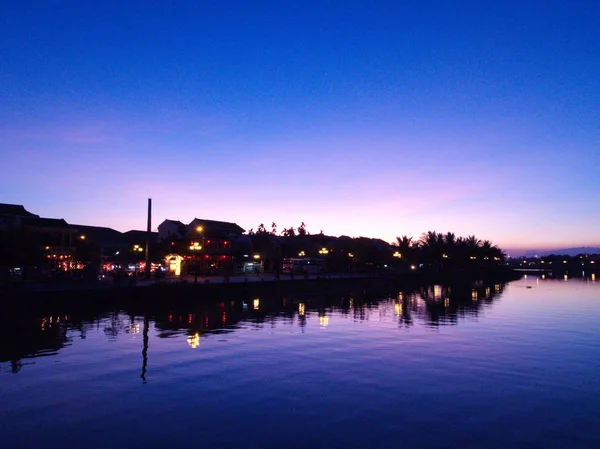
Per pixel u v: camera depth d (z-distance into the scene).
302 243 130.00
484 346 30.67
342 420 17.19
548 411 18.30
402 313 49.78
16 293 43.56
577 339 33.56
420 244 173.00
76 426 16.55
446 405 18.89
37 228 73.81
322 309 53.50
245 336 34.06
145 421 17.02
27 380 22.06
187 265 90.81
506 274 195.00
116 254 98.44
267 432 16.08
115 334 34.56
